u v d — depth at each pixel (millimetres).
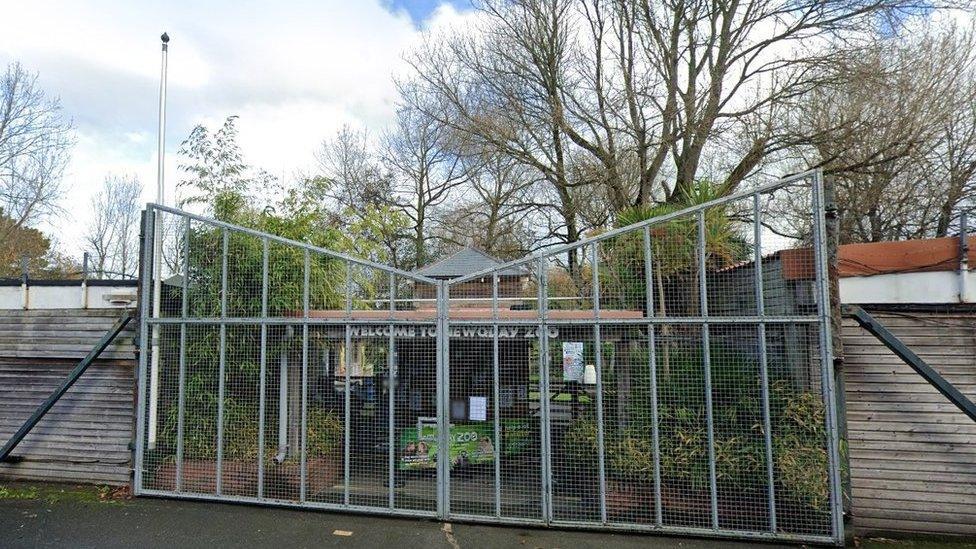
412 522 5348
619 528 5035
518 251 20594
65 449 6512
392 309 5602
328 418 5781
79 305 10375
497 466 5250
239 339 6031
